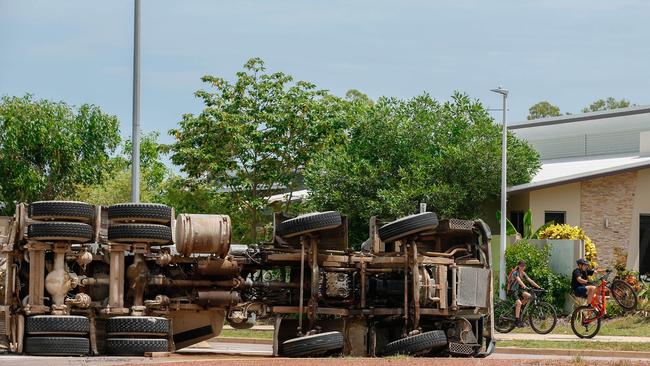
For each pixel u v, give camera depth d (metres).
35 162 52.22
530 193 41.03
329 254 20.55
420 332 20.44
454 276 20.81
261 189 45.31
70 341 19.11
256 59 43.97
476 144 41.66
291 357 19.75
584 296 29.92
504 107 37.97
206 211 45.22
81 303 19.56
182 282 20.39
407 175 40.53
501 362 18.00
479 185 41.16
